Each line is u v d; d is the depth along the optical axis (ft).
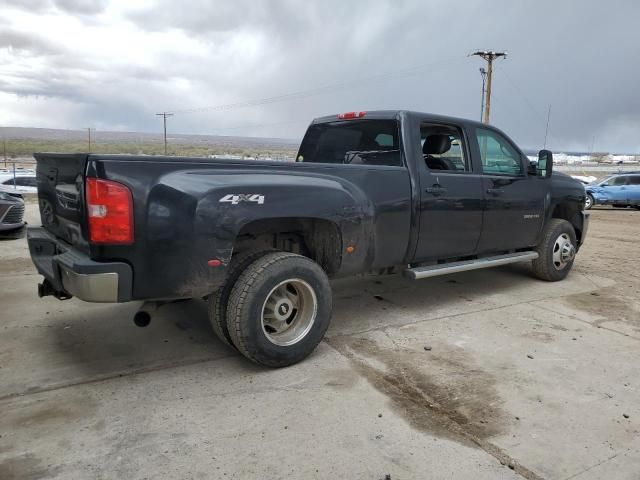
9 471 8.19
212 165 11.37
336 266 13.43
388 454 8.82
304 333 12.44
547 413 10.36
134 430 9.46
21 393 10.85
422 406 10.53
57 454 8.69
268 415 10.07
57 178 12.19
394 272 15.97
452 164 17.08
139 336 14.24
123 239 10.09
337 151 17.79
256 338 11.58
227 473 8.23
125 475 8.14
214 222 10.77
